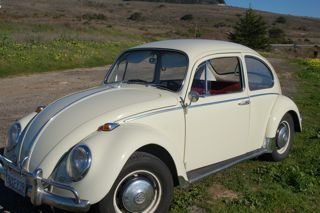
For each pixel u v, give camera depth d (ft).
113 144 13.26
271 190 17.66
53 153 13.84
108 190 12.83
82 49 73.26
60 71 56.34
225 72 18.06
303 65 83.87
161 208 14.42
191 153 16.39
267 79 20.49
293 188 18.07
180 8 544.21
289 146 21.85
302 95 43.27
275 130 20.12
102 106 15.08
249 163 21.04
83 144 13.25
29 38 78.18
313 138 25.75
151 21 367.25
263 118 19.81
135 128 14.07
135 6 531.09
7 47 62.54
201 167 16.99
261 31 183.42
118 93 16.12
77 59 65.00
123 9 475.72
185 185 15.19
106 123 13.99
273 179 19.02
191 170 16.62
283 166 20.54
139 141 13.58
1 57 55.01
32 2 414.62
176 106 15.69
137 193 13.78
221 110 17.28
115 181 13.28
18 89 41.01
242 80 18.65
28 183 13.94
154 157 14.10
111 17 357.82
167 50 17.11
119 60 18.71
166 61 16.96
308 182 18.38
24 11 291.17
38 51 63.62
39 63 57.52
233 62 18.33
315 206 16.46
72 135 14.06
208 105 16.72
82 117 14.69
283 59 101.91
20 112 30.83
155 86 16.74
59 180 13.37
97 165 12.92
